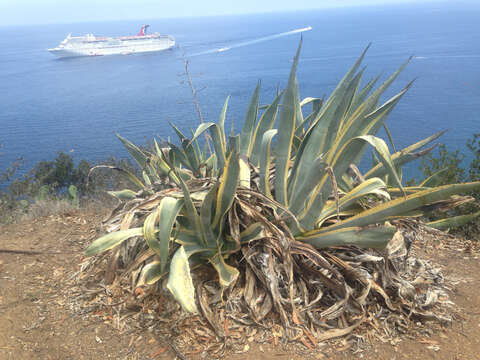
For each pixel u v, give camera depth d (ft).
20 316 10.34
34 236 15.24
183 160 13.47
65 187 41.34
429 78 613.52
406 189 11.49
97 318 10.13
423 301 10.67
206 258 10.66
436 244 15.49
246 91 533.14
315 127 10.44
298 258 10.46
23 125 488.85
